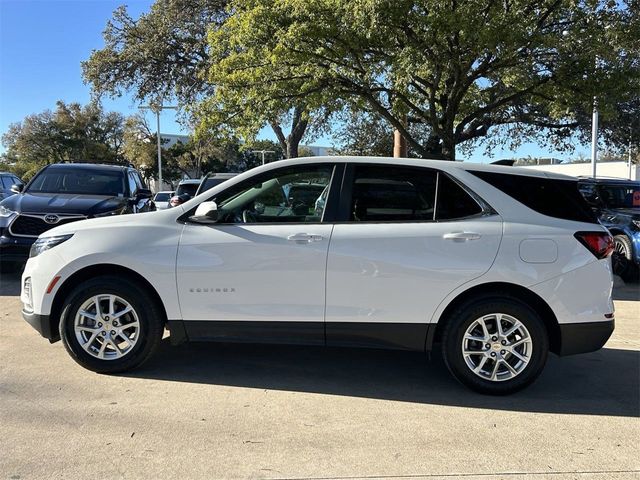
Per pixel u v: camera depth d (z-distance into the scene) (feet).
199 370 16.35
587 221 14.87
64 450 11.41
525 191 14.94
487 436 12.44
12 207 28.45
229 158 211.20
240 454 11.39
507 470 10.96
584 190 36.37
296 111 63.41
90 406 13.58
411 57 32.30
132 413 13.24
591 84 35.55
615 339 20.70
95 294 15.26
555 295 14.30
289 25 35.65
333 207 15.07
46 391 14.42
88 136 200.95
